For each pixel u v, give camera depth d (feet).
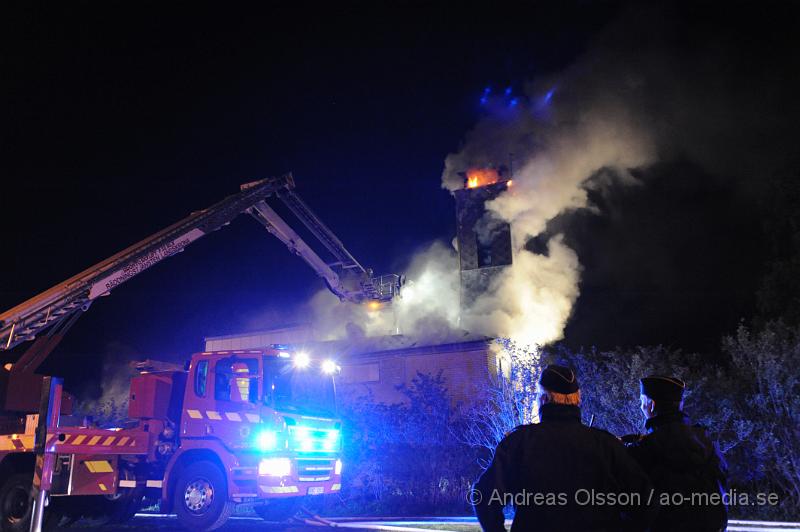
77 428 29.68
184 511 30.45
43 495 25.57
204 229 44.37
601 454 8.71
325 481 32.68
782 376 34.81
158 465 32.65
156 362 34.76
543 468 8.66
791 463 33.09
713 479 10.44
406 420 45.39
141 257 38.11
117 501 33.65
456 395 62.39
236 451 30.14
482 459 42.16
